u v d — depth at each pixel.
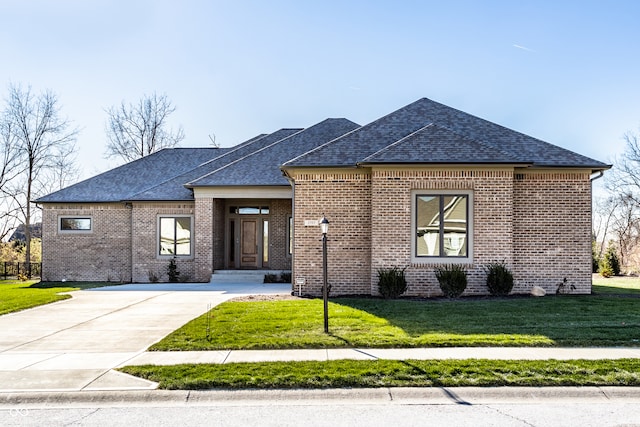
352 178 15.22
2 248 39.56
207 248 21.95
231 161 24.94
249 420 5.43
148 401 6.13
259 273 21.89
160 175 26.00
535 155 15.36
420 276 14.27
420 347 8.31
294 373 6.75
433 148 14.69
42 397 6.16
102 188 24.73
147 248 22.75
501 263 14.13
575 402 6.00
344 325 10.03
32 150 37.09
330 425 5.27
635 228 39.25
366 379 6.53
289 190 21.48
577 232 14.90
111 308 13.30
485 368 6.93
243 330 9.66
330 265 15.17
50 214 23.67
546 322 10.24
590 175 15.12
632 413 5.60
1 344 8.88
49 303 14.29
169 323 10.95
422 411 5.68
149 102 46.53
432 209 14.45
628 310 11.66
